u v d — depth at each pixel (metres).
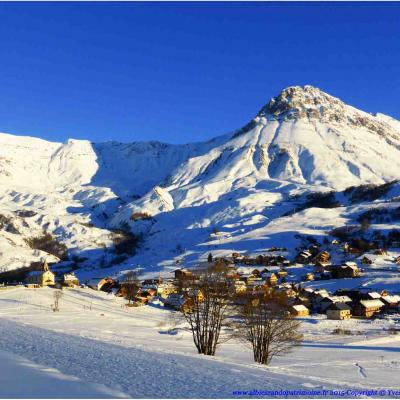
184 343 74.81
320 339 96.38
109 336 69.81
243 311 72.19
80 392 20.88
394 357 72.69
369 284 175.25
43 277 167.00
